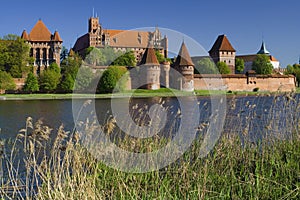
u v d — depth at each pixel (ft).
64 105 151.84
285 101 27.48
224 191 21.93
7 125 81.87
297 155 25.54
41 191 19.97
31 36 369.50
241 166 25.68
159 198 20.83
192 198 20.52
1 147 22.85
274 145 27.32
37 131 19.86
